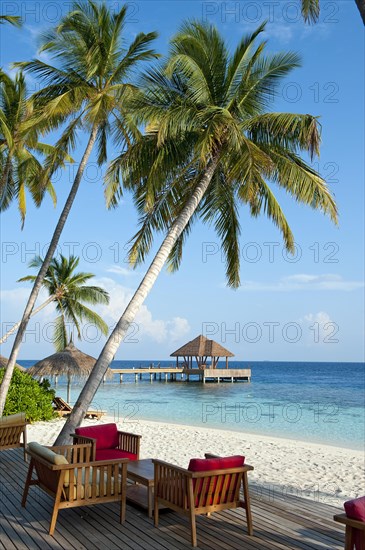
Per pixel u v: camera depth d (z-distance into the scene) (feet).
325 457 48.42
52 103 41.37
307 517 21.02
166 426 69.72
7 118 53.11
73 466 19.29
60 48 46.21
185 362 224.94
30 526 19.77
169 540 18.40
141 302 33.53
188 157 40.19
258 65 40.57
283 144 40.06
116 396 138.82
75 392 145.28
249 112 41.06
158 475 20.01
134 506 22.38
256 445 54.75
